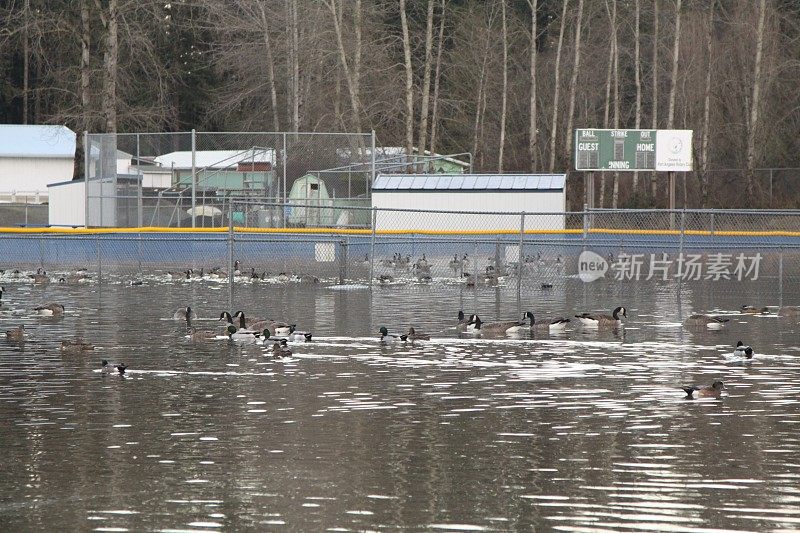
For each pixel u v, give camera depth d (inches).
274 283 1396.4
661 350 795.4
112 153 1642.5
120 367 684.7
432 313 1039.6
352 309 1075.3
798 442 492.7
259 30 2237.9
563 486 425.7
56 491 421.4
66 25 2050.9
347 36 2263.8
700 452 475.8
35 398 602.9
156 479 437.4
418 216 1632.6
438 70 2492.6
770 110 2495.1
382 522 384.8
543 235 1579.7
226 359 749.3
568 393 617.3
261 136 1633.9
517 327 903.1
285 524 383.2
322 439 502.9
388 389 630.5
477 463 459.5
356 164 1657.2
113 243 1577.3
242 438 504.4
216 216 1603.1
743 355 749.9
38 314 1023.0
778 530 374.3
